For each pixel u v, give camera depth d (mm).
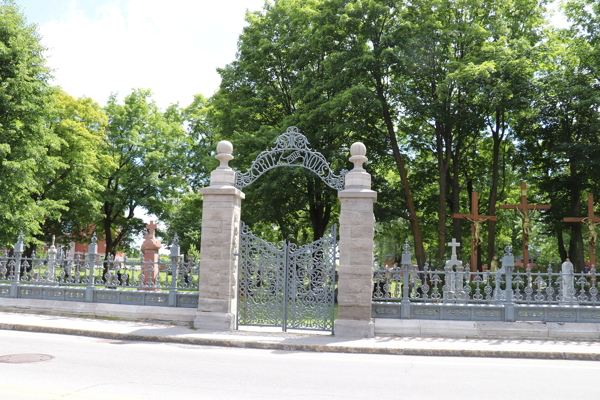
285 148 12375
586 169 27828
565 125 29734
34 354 8227
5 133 24203
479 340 10688
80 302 12938
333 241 11562
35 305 13109
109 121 37031
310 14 25578
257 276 12117
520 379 7504
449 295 12156
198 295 12234
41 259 13594
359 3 24312
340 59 24516
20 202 26000
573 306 11188
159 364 7824
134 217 38219
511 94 25172
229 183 12172
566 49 29375
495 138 28625
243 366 7969
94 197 33219
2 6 25312
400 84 26672
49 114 26828
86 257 13164
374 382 7059
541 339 10852
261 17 28719
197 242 38156
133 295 12672
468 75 22766
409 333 11062
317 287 11594
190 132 38844
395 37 24375
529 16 28609
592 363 9078
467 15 26875
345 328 10977
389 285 12055
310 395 6164
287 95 28406
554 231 32312
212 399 5805
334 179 11891
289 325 12219
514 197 35625
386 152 28797
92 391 5926
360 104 23500
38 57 25938
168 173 38219
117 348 9250
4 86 23812
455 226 28109
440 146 27047
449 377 7555
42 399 5512
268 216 26234
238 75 28594
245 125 27859
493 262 24547
